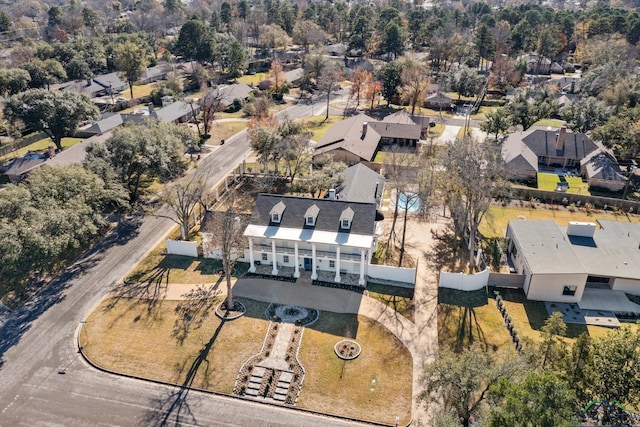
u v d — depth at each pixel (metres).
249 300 52.72
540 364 36.22
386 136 100.25
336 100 139.88
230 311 50.88
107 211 71.94
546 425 25.86
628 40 167.12
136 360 44.88
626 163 90.50
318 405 40.34
